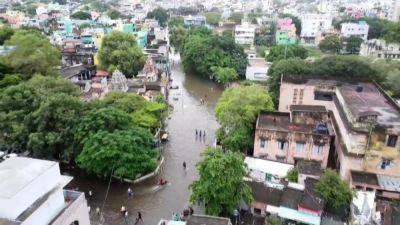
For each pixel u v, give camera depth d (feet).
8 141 158.20
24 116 160.86
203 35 409.08
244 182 129.80
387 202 126.21
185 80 339.16
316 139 156.66
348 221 119.55
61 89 182.50
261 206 128.26
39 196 79.51
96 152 147.33
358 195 126.21
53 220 79.71
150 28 489.67
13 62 225.56
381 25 531.91
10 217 72.33
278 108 211.82
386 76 219.41
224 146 172.14
